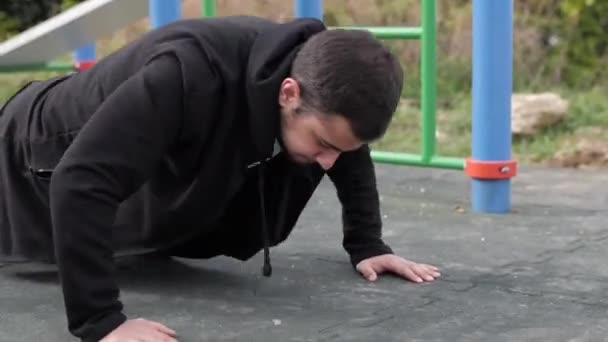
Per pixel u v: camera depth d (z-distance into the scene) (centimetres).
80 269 143
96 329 145
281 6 561
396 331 159
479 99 265
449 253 217
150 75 149
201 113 152
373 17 553
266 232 170
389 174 338
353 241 199
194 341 155
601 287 187
